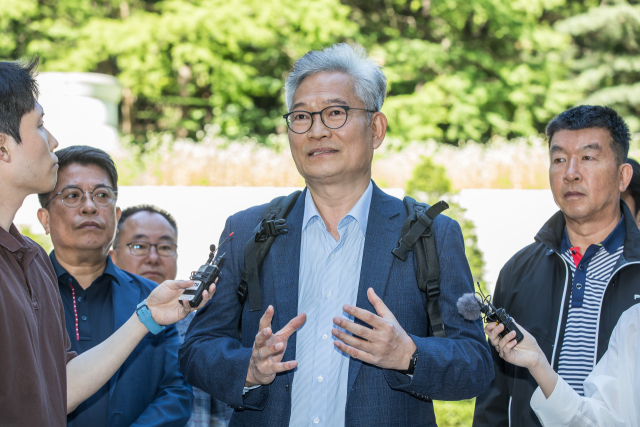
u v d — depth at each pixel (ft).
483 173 26.68
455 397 5.73
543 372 6.08
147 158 28.19
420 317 6.07
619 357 6.17
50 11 41.06
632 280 7.30
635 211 9.26
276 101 45.83
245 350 5.86
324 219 6.64
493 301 8.54
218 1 38.34
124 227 10.59
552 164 8.08
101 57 40.42
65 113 28.30
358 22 45.50
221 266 6.48
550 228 8.12
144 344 8.11
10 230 5.57
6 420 4.93
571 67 46.73
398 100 38.47
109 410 7.61
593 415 5.99
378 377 5.88
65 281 8.10
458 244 6.24
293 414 5.94
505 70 40.86
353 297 6.19
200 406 8.83
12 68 5.44
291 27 40.52
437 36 44.83
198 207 20.40
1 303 4.93
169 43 41.50
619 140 7.76
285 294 6.17
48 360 5.45
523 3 41.52
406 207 6.53
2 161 5.33
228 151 28.37
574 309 7.55
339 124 6.22
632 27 43.91
